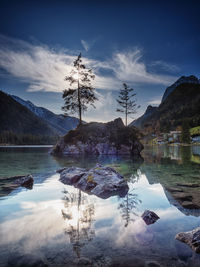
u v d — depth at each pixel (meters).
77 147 30.25
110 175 8.60
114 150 29.12
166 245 3.04
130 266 2.50
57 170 11.78
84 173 9.55
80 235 3.38
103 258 2.68
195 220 4.12
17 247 2.97
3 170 12.37
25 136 147.25
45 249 2.92
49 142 156.38
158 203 5.46
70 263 2.56
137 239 3.23
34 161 18.45
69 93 33.09
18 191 7.05
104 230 3.60
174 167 14.06
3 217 4.31
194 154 30.06
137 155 27.64
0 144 120.81
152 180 9.14
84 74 33.62
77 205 5.30
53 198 6.09
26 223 3.95
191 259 2.66
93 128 31.75
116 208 5.01
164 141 130.25
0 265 2.49
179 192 6.79
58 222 4.02
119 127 31.91
